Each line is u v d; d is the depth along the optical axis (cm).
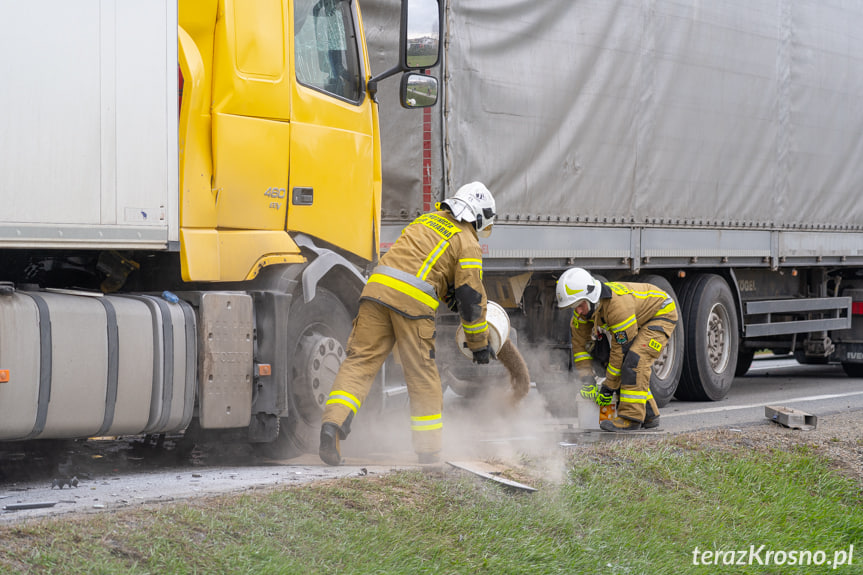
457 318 949
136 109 596
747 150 1224
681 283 1202
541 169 961
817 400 1195
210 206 638
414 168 867
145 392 601
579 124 997
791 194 1307
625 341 861
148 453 733
